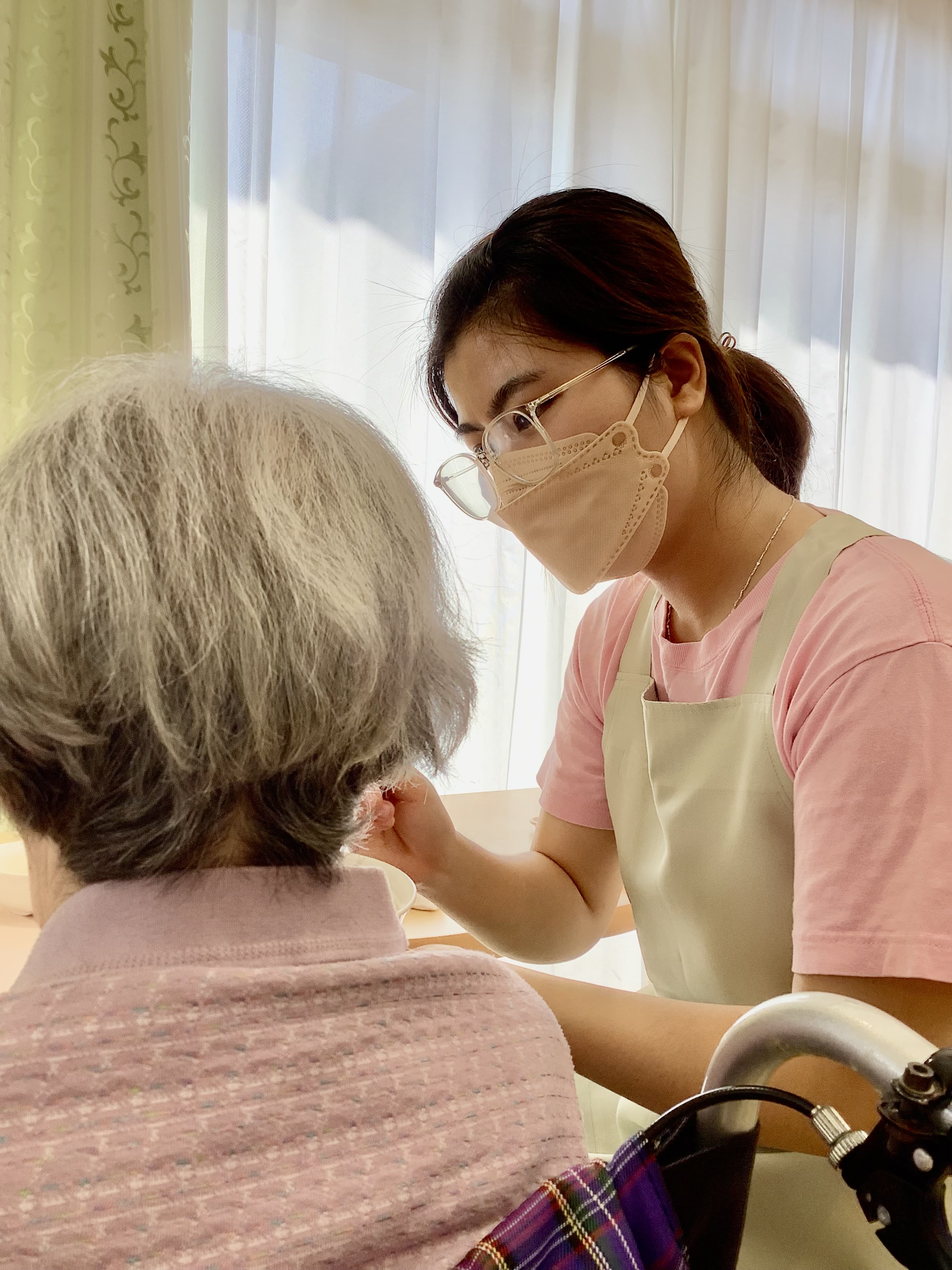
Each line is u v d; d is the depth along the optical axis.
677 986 1.08
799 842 0.80
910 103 3.09
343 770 0.45
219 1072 0.38
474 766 2.21
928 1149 0.37
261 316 1.85
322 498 0.47
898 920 0.72
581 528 0.99
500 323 0.94
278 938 0.43
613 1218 0.42
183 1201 0.35
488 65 2.17
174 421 0.46
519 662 2.29
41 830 0.45
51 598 0.42
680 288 0.96
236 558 0.43
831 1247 0.88
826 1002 0.45
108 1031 0.37
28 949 0.92
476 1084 0.43
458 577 0.55
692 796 0.97
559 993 0.89
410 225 2.06
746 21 2.62
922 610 0.80
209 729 0.42
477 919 1.10
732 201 2.65
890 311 3.06
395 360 2.05
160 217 1.62
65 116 1.60
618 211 0.95
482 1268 0.37
